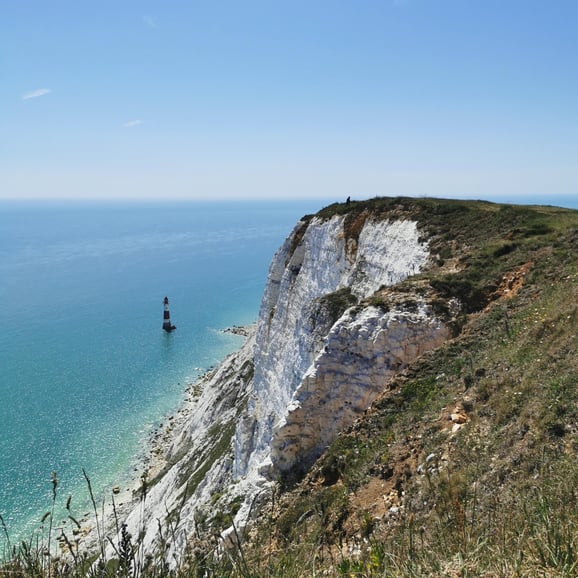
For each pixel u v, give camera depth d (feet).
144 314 404.98
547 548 17.54
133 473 172.86
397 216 126.21
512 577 16.69
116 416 218.38
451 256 96.94
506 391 46.34
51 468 173.68
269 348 155.63
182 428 199.93
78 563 17.01
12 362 281.74
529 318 59.88
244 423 132.36
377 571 19.47
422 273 92.32
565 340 47.75
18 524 137.69
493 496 30.25
